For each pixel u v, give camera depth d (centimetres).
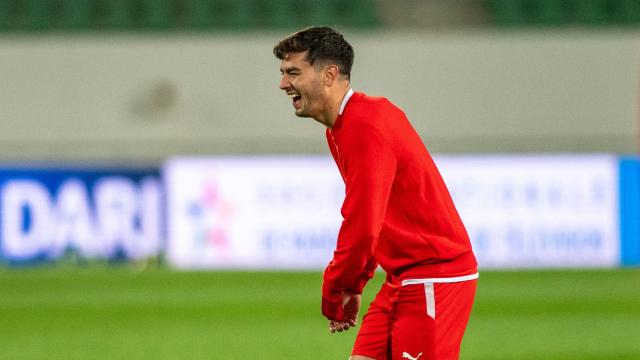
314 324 3784
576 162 5981
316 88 1390
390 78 6744
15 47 6644
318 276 5538
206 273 5706
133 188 5975
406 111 6756
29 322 3872
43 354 3145
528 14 7512
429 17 7488
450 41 6762
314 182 5988
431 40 6769
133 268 5931
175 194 5988
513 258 5978
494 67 6762
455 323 1436
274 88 6688
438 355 1425
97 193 5962
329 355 3108
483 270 5797
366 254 1342
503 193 5959
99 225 5969
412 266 1438
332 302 1399
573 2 7550
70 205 5950
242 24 7394
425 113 6750
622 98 6775
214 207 5994
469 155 5941
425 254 1421
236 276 5550
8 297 4662
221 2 7488
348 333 3547
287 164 5981
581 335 3497
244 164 5994
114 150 6631
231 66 6688
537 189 5969
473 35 6775
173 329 3681
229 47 6688
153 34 7019
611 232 6012
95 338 3469
